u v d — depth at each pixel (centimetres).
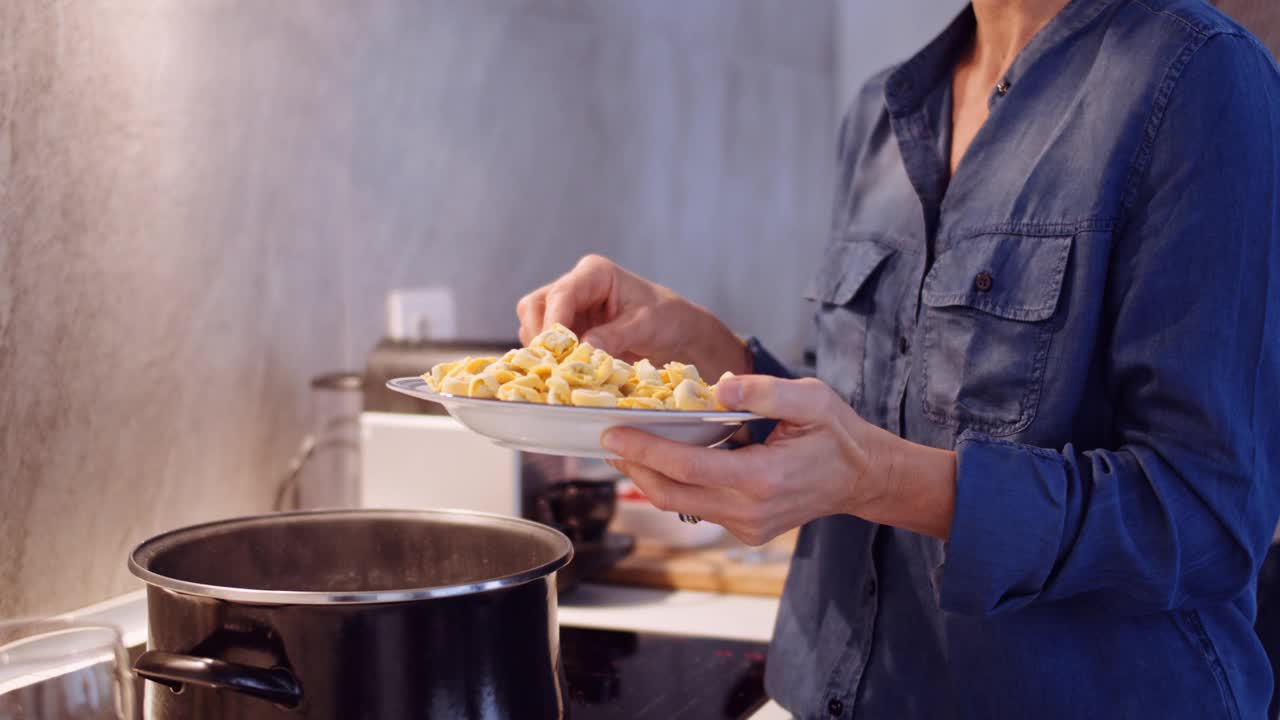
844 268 98
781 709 101
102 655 69
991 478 71
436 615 67
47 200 102
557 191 226
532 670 72
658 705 102
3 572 98
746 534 71
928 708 87
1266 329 72
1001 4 89
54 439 104
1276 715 119
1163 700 79
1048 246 79
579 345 75
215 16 125
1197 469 71
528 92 213
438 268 183
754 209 316
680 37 274
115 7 109
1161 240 73
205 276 125
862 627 92
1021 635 82
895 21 346
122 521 113
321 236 149
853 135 108
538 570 72
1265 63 76
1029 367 80
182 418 122
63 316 104
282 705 65
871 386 94
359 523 89
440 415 143
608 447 66
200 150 123
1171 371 72
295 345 143
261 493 137
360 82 158
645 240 264
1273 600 122
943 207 88
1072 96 82
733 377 67
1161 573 72
